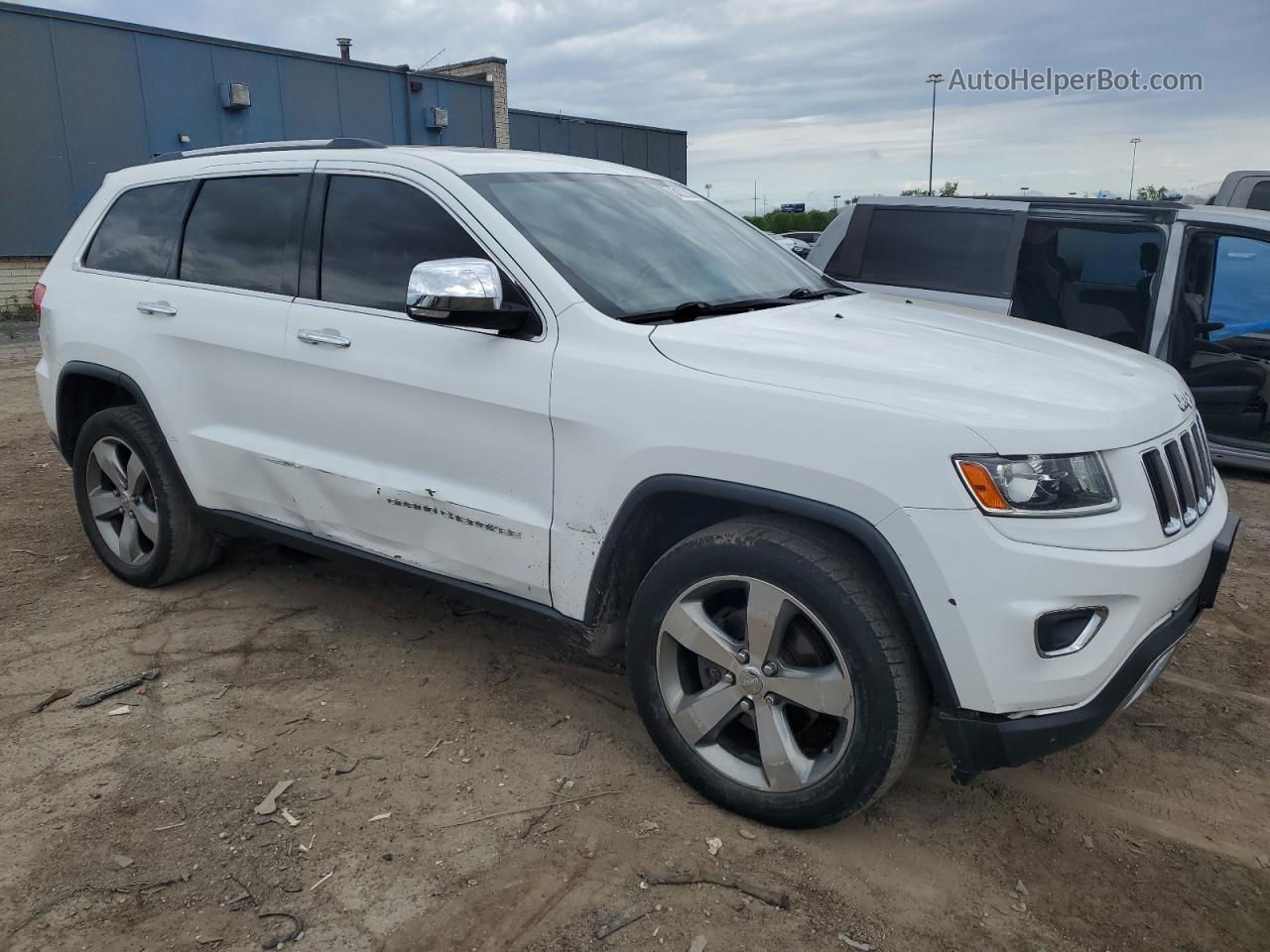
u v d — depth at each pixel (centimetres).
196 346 385
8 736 318
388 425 331
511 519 303
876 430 239
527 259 305
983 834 277
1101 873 262
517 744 316
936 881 256
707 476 262
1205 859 268
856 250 700
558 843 266
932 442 234
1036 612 230
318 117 2120
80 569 467
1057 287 668
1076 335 343
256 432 375
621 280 314
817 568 247
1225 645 404
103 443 432
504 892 247
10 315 1691
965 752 245
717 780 278
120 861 257
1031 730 237
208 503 402
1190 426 286
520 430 298
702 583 270
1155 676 268
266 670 365
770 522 262
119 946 228
